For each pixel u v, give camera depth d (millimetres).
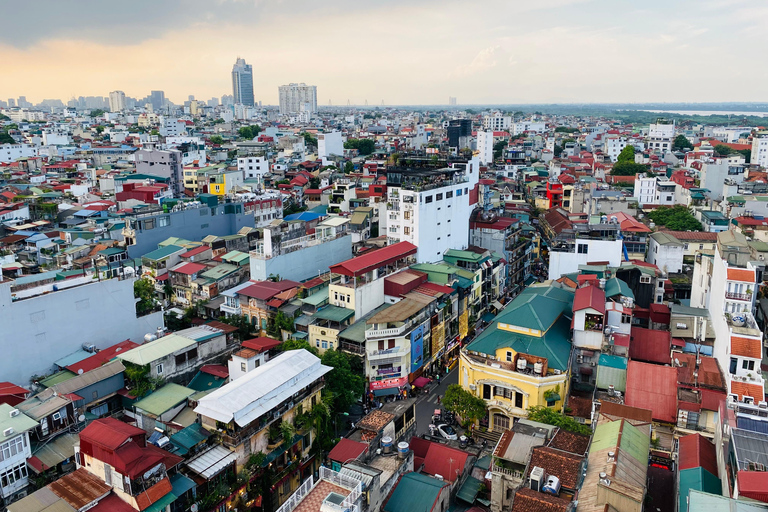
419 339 85625
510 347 76188
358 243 126125
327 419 67188
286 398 61000
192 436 56250
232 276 101688
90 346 73000
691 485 48344
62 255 110562
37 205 146875
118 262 110625
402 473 53438
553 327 81562
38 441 54094
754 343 68312
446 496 52000
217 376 70375
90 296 74938
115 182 178375
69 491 47219
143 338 82562
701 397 62750
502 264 123125
